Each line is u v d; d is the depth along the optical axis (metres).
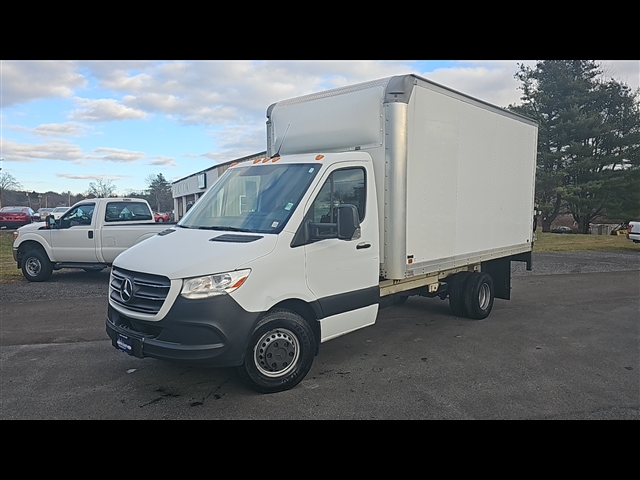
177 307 4.37
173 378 5.36
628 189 34.56
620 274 14.13
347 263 5.48
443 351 6.43
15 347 6.59
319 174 5.30
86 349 6.50
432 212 6.54
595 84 36.09
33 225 12.35
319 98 6.56
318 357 6.17
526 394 4.92
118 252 11.58
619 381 5.31
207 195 6.05
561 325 7.91
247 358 4.71
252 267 4.57
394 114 5.72
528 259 9.80
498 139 8.20
